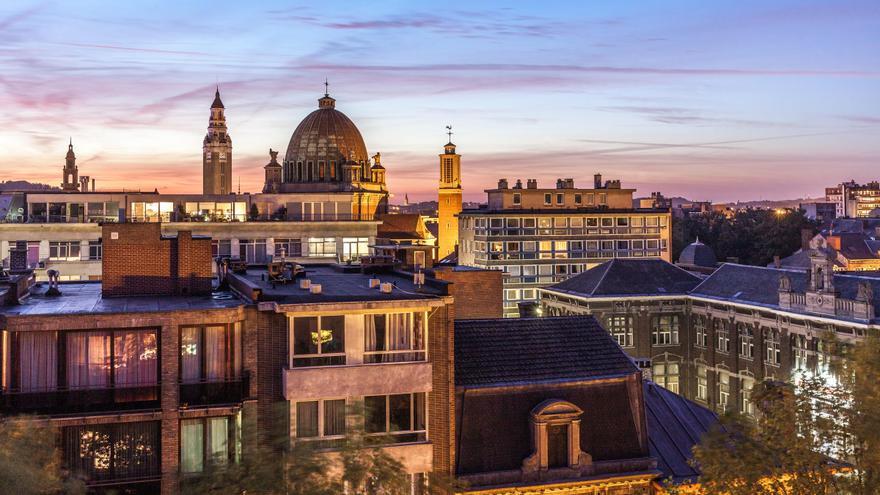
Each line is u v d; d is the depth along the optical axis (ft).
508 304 388.16
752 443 86.48
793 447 85.56
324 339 100.94
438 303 103.14
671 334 278.05
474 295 183.73
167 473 94.58
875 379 86.94
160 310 96.02
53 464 82.17
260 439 98.94
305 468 75.51
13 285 104.42
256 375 100.17
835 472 90.27
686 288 279.69
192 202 354.74
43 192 339.16
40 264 307.99
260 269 154.61
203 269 115.44
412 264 170.50
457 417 106.63
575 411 107.45
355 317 101.45
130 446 95.55
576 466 107.34
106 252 112.68
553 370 113.39
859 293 206.69
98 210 340.39
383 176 552.82
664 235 410.11
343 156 514.68
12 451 75.72
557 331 120.67
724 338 259.19
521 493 104.94
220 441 97.86
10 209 346.33
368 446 82.84
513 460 106.73
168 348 95.66
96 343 96.12
